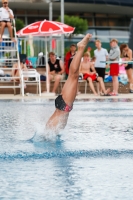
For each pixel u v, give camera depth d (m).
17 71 29.94
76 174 6.66
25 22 64.75
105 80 31.81
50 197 5.51
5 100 23.16
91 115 15.49
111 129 11.62
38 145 9.05
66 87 9.48
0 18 29.08
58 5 63.81
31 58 33.03
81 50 9.16
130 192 5.73
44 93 28.38
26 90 30.19
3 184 6.11
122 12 68.25
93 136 10.34
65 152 8.30
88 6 65.38
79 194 5.63
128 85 31.45
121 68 33.12
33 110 17.20
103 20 67.50
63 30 27.84
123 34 67.75
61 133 10.24
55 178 6.42
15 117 14.45
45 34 28.47
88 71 28.53
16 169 6.98
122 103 21.17
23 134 10.55
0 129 11.48
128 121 13.59
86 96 27.03
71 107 9.58
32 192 5.72
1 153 8.19
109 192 5.73
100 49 28.12
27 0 41.59
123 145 9.12
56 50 35.34
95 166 7.20
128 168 7.06
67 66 29.97
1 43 31.11
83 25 55.47
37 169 6.98
